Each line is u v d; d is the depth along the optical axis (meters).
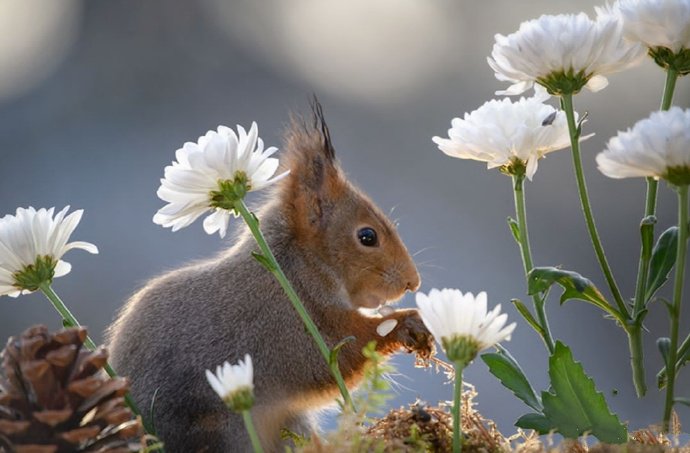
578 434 2.89
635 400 3.67
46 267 2.91
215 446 3.00
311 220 3.06
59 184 4.12
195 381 3.00
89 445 2.85
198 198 2.91
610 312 2.91
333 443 2.86
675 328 2.88
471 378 3.53
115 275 3.77
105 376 2.90
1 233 2.91
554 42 2.90
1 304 3.70
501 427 3.51
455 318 2.85
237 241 3.10
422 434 2.90
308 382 3.04
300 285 3.05
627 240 4.21
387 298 3.07
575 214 4.27
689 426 3.51
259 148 2.91
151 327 3.02
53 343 2.85
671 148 2.86
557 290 3.97
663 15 2.90
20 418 2.84
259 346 3.03
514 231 2.93
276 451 3.04
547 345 2.91
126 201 4.04
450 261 4.05
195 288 3.03
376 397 2.87
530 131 2.92
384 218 3.08
